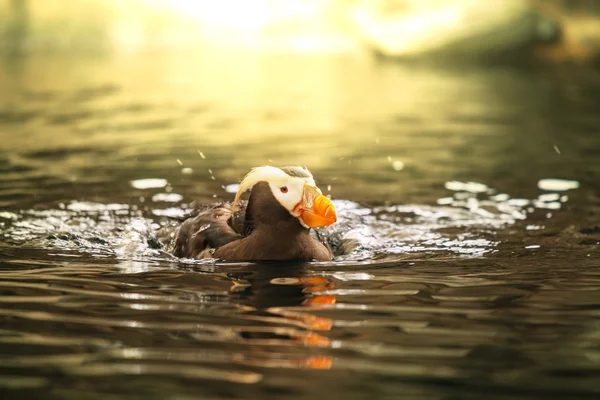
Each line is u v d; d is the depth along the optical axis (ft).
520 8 142.41
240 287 34.65
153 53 155.02
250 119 88.74
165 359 26.04
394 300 32.78
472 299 32.94
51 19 165.68
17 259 39.45
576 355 26.45
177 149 70.95
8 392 23.56
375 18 150.10
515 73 134.00
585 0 154.81
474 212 50.80
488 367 25.53
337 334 28.53
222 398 23.13
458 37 141.69
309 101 102.47
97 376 24.67
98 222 47.60
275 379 24.48
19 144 72.23
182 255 40.98
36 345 27.32
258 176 39.52
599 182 58.34
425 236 45.21
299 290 34.19
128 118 87.92
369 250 42.19
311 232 42.91
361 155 69.56
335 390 23.72
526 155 69.05
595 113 92.53
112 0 171.53
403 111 95.04
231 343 27.53
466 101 102.99
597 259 39.75
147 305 31.89
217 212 43.47
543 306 31.86
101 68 134.31
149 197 53.88
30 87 112.06
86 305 31.83
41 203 51.65
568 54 140.36
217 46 164.04
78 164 64.08
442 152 70.79
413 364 25.72
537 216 49.55
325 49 161.07
